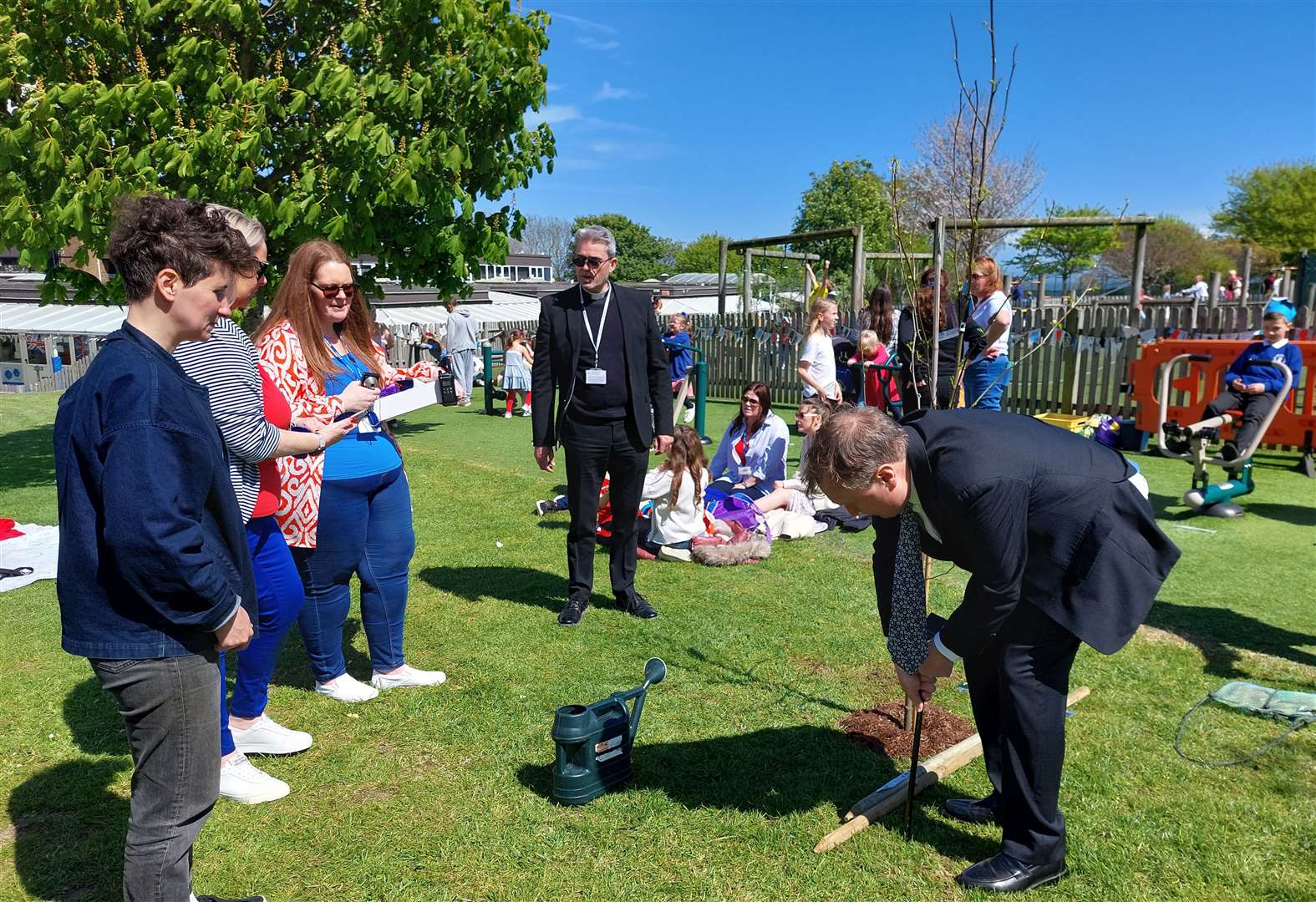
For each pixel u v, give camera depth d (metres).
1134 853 2.65
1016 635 2.43
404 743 3.36
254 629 2.12
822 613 4.75
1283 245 37.62
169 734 1.96
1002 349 6.75
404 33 9.47
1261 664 4.01
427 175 9.70
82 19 7.92
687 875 2.57
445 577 5.42
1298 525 6.40
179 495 1.82
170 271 1.83
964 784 3.05
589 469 4.51
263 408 2.88
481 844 2.72
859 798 2.98
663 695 3.77
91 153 7.91
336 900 2.47
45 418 12.87
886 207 11.18
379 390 3.48
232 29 8.87
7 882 2.54
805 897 2.48
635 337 4.45
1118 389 10.45
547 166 11.33
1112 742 3.30
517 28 10.45
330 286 3.23
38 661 4.13
